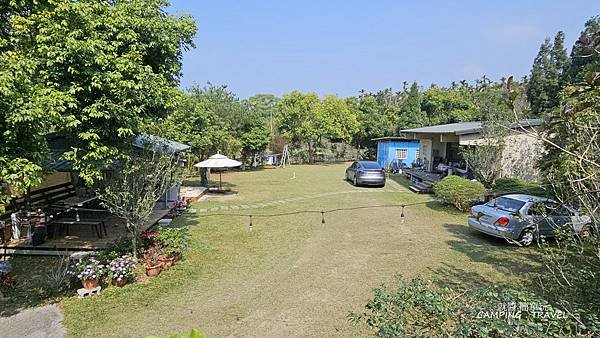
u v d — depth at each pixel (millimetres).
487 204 10938
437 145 24391
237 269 8273
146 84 7883
